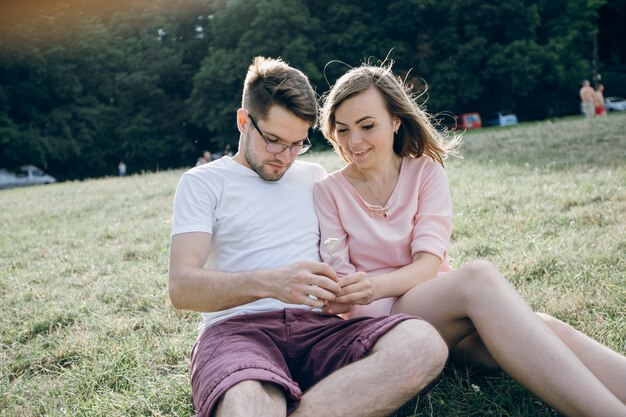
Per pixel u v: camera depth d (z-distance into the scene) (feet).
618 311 9.46
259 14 103.35
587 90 67.15
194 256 7.86
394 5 105.19
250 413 5.88
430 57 108.06
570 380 6.19
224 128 107.76
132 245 19.76
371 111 8.72
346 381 6.35
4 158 115.96
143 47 121.49
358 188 9.25
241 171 8.56
